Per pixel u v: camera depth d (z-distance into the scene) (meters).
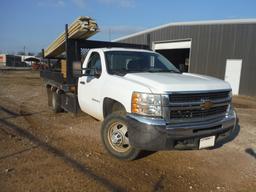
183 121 3.97
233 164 4.74
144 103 3.96
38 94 14.16
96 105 5.44
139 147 4.00
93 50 6.06
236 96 17.75
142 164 4.57
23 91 15.68
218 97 4.40
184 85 4.04
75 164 4.46
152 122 3.85
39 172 4.11
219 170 4.46
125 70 5.31
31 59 48.47
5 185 3.68
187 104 3.97
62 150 5.12
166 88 3.89
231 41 18.34
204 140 4.20
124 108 4.64
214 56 19.30
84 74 5.70
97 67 5.71
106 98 5.04
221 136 4.56
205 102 4.10
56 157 4.75
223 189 3.81
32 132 6.34
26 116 8.16
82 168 4.31
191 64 20.77
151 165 4.55
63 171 4.17
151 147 3.89
